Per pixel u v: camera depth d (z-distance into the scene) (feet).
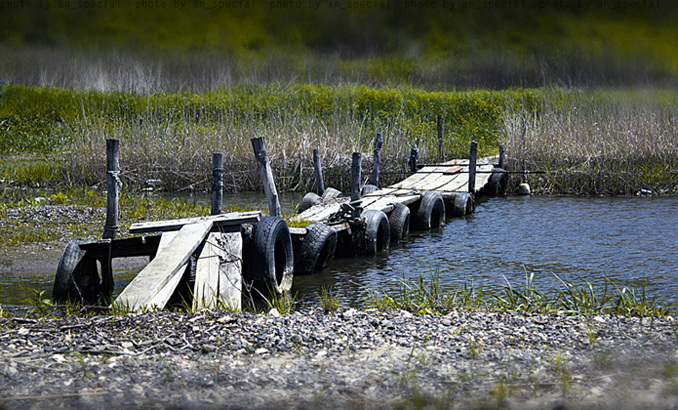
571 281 38.52
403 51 193.06
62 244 45.11
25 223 50.29
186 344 22.02
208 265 32.73
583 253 45.96
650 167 77.10
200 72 141.38
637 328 24.53
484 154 96.27
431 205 57.47
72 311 29.76
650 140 78.95
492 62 168.55
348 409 16.96
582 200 71.15
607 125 81.97
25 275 38.93
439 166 82.38
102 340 22.22
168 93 125.08
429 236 54.49
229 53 176.24
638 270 41.01
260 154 43.16
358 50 192.85
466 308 28.81
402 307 29.12
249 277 35.35
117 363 20.24
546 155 79.77
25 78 139.23
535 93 126.82
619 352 21.29
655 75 155.84
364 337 23.39
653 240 49.78
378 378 19.15
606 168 76.23
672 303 33.17
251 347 21.97
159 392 17.94
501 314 27.14
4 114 109.70
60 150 95.71
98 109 111.14
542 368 19.99
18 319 24.86
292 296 36.29
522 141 80.89
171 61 148.46
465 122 115.44
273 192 43.57
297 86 130.21
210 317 25.13
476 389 18.31
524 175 79.66
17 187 71.67
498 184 76.28
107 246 36.27
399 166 81.30
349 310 27.55
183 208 59.57
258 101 112.37
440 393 17.98
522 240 51.16
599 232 53.26
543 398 17.52
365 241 47.11
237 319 24.86
